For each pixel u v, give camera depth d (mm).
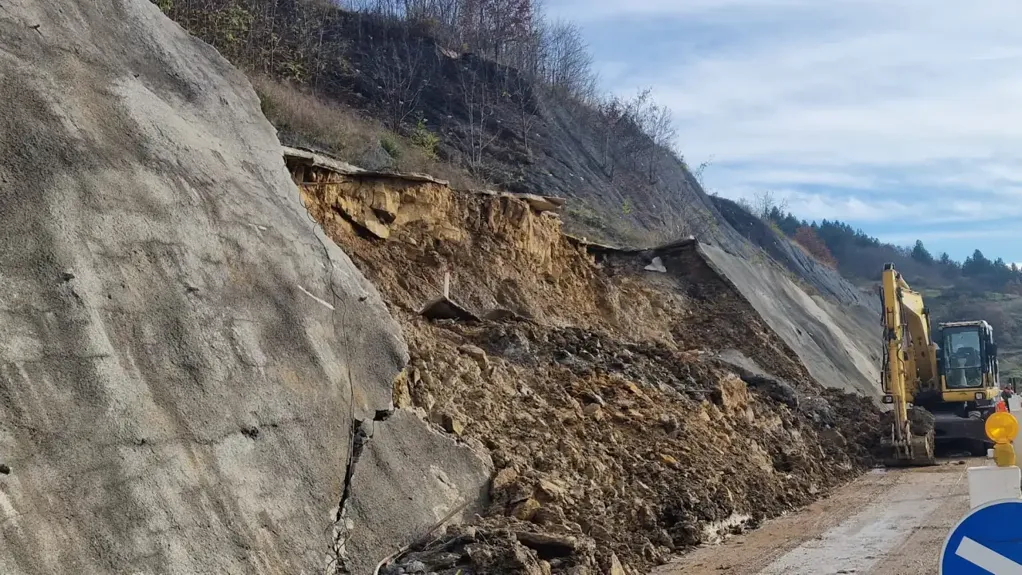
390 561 7113
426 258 15812
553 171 31125
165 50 9133
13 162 6293
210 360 6742
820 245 82688
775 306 26781
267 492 6500
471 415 10102
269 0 26203
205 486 6016
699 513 10516
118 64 8227
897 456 17125
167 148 7852
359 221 14758
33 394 5336
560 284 19938
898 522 10992
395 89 29531
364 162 18812
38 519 4918
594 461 10297
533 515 8680
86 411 5559
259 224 8344
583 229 26516
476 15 38906
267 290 7871
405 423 8477
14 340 5438
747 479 12531
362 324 8836
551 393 11969
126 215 6855
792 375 22156
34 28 7461
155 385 6156
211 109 9148
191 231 7414
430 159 24234
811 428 17875
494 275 16984
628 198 35281
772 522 11547
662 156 45156
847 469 16203
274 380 7250
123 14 8875
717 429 13969
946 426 18328
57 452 5250
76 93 7363
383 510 7434
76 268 6133
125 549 5242
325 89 28047
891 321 17672
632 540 9188
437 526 7770
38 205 6207
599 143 38812
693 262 25047
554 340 14695
